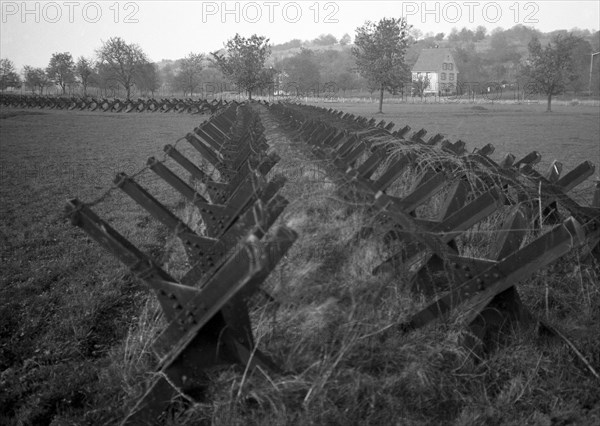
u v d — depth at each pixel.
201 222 7.16
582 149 21.03
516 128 31.67
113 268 6.92
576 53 103.69
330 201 4.81
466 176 5.94
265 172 5.77
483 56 161.62
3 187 12.32
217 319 3.49
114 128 30.83
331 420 3.52
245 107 22.62
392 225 4.80
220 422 3.48
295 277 4.15
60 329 5.36
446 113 48.94
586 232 5.26
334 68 132.38
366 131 9.17
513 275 4.21
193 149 20.36
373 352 3.94
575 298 5.49
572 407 3.89
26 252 7.59
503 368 4.20
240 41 53.28
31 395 4.29
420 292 4.86
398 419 3.67
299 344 3.82
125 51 69.62
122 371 4.35
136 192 4.73
